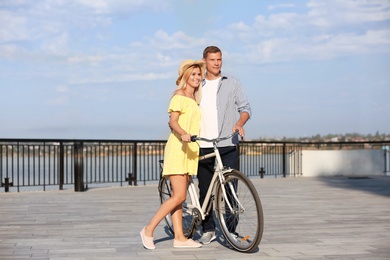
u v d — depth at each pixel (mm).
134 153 12883
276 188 12164
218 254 4879
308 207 8594
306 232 6102
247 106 5484
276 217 7395
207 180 5422
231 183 5023
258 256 4781
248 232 4941
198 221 5238
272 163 15586
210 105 5465
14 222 6934
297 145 16047
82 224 6770
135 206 8727
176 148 5117
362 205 8883
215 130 5434
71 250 5086
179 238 5227
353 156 15945
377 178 15086
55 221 7031
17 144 11266
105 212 7949
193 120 5195
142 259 4676
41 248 5188
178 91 5219
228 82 5504
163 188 5781
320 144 16297
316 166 15945
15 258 4715
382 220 7086
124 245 5348
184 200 5184
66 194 10781
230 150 5457
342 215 7602
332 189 11891
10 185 11219
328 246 5242
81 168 11328
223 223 5129
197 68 5273
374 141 16125
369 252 4938
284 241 5527
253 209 4867
